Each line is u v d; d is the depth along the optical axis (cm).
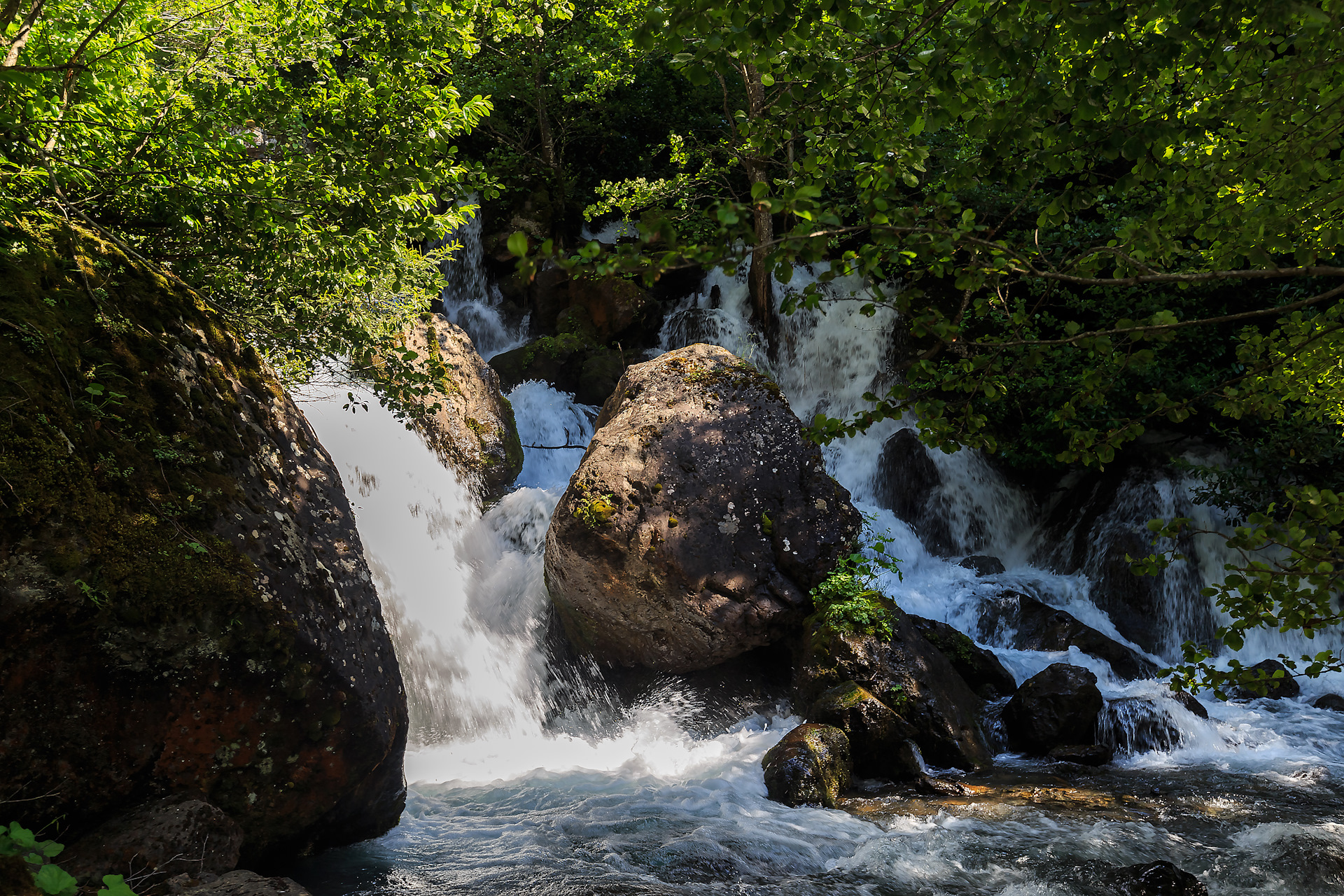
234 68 527
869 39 357
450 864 516
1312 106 316
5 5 398
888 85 350
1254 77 322
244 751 432
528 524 1062
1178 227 369
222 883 375
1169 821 591
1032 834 567
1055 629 1040
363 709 480
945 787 661
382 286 618
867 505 1315
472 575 1011
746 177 1809
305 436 548
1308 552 282
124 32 468
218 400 483
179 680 406
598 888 486
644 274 221
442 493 1050
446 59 513
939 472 1382
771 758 681
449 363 1189
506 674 899
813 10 303
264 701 435
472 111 504
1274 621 304
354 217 467
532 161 1902
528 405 1459
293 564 469
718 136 1856
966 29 311
